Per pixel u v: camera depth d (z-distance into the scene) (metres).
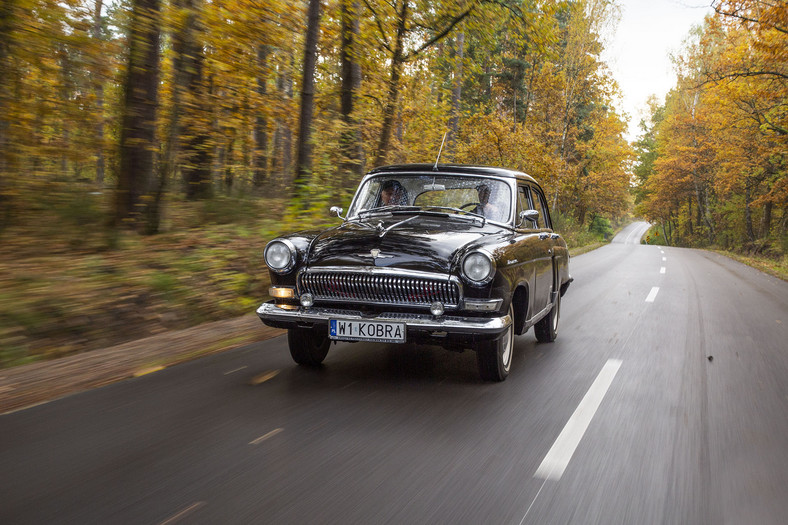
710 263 24.81
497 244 4.75
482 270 4.42
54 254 7.44
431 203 5.71
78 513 2.57
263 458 3.22
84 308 5.96
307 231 5.34
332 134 12.34
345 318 4.57
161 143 10.28
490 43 16.27
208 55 10.78
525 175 6.14
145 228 8.99
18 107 8.34
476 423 3.90
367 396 4.41
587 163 45.47
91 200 9.48
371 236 4.84
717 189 44.12
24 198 8.71
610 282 13.96
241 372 5.00
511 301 4.84
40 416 3.84
